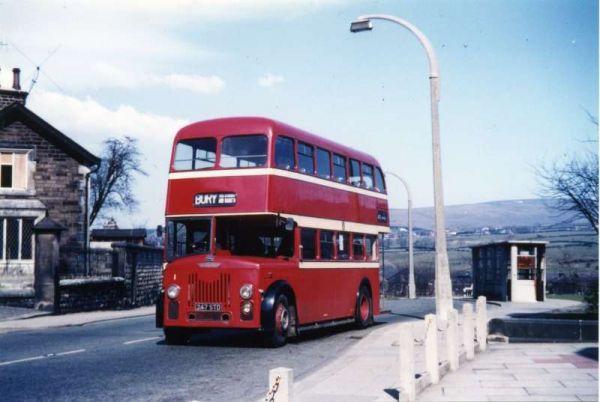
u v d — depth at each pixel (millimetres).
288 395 5285
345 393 9617
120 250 31094
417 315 26719
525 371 11172
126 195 71625
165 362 13000
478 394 9180
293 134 16266
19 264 33344
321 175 17656
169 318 15117
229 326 14664
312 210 16938
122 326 22062
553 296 47500
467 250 89375
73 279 27688
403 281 65875
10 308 25406
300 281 16250
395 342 15445
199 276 14953
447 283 17562
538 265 37812
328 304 17766
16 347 15539
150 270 35719
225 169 15352
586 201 23469
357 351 14312
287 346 15695
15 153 34438
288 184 15797
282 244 15938
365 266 20500
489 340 15453
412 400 8805
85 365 12555
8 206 33594
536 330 15312
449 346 11547
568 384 9852
